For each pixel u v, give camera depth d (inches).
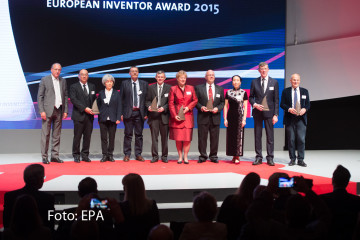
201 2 299.0
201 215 90.7
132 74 244.8
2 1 281.0
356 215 106.1
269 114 235.3
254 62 306.2
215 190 172.6
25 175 112.0
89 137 246.2
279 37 307.3
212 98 237.9
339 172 111.0
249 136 310.7
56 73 234.7
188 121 234.2
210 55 301.7
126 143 248.7
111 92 245.6
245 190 110.3
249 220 91.9
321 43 309.9
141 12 294.0
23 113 287.6
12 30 283.3
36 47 286.0
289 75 311.3
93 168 220.1
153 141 243.8
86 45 290.4
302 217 86.7
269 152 236.5
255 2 303.6
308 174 204.2
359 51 309.0
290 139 237.6
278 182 110.0
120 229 102.7
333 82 312.0
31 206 85.0
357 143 326.0
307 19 308.2
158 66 297.7
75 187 170.2
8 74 284.4
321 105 315.3
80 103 240.8
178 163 238.8
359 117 317.4
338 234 106.5
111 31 292.0
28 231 84.7
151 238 78.0
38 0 284.4
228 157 271.7
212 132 242.1
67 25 287.7
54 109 237.6
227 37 302.7
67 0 286.7
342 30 308.3
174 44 298.5
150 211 104.3
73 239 88.0
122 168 220.4
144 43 295.7
